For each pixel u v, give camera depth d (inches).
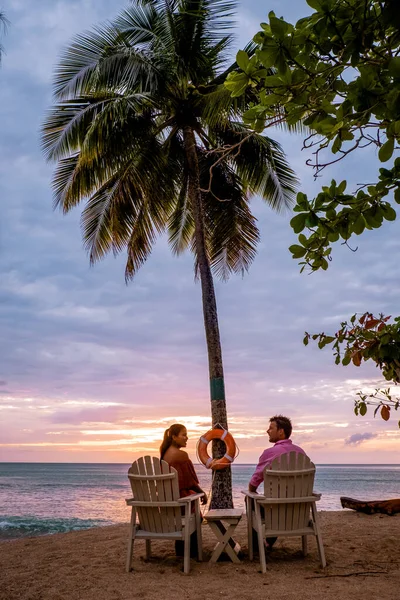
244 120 110.3
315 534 197.2
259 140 432.8
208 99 376.5
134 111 403.9
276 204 473.1
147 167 425.1
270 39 93.5
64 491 1604.3
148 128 427.8
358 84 89.1
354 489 1774.1
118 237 443.8
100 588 171.6
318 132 97.1
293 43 93.3
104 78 380.5
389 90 87.8
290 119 105.0
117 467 5556.1
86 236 467.5
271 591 163.3
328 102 100.0
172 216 532.1
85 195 447.8
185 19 408.8
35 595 167.6
